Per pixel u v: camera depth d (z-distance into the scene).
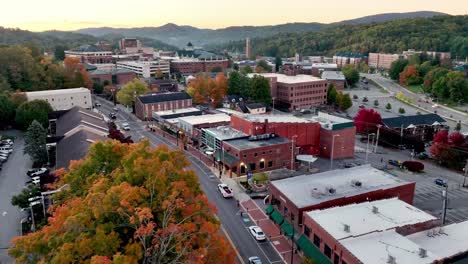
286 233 51.50
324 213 46.12
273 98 149.38
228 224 56.06
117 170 35.06
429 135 109.81
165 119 114.19
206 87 152.38
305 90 157.25
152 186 30.75
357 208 47.66
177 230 27.64
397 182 57.31
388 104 158.50
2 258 46.00
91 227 27.05
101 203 27.69
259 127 84.88
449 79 179.75
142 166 32.47
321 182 57.88
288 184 57.28
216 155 83.12
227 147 80.12
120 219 28.66
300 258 47.16
